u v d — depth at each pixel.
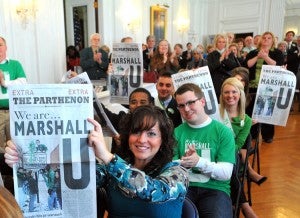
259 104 2.44
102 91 3.18
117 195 1.06
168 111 2.33
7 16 3.80
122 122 1.14
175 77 2.10
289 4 9.20
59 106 0.86
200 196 1.57
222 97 2.19
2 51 2.59
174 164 1.09
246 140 2.14
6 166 1.36
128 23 6.52
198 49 6.70
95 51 3.88
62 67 4.57
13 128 0.85
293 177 2.91
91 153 0.90
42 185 0.90
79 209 0.92
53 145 0.88
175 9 8.19
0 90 2.46
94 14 6.05
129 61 2.50
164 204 1.01
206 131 1.63
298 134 4.40
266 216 2.22
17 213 0.57
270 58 3.42
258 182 2.40
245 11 8.68
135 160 1.12
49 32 4.31
